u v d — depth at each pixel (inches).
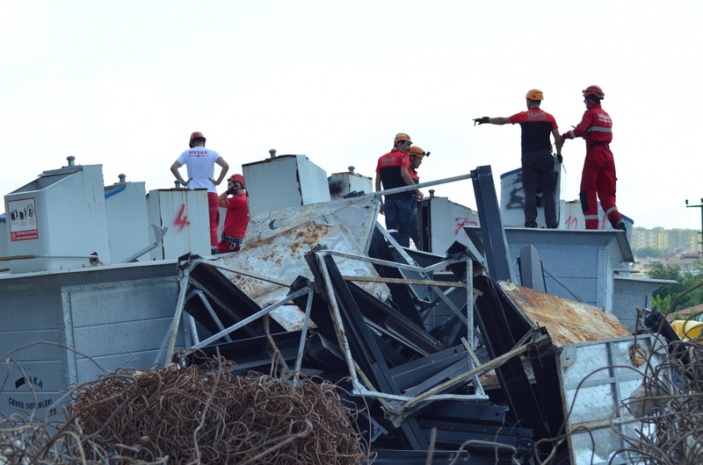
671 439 637.9
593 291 1456.7
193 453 591.2
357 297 974.4
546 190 1612.9
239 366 950.4
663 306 4488.2
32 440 549.6
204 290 1042.7
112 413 598.2
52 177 1160.8
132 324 1044.5
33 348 1032.2
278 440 604.4
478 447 872.9
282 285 1071.6
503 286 1039.6
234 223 1678.2
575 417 888.9
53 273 1007.6
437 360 972.6
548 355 902.4
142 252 1374.3
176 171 1606.8
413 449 877.2
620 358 932.0
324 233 1181.1
